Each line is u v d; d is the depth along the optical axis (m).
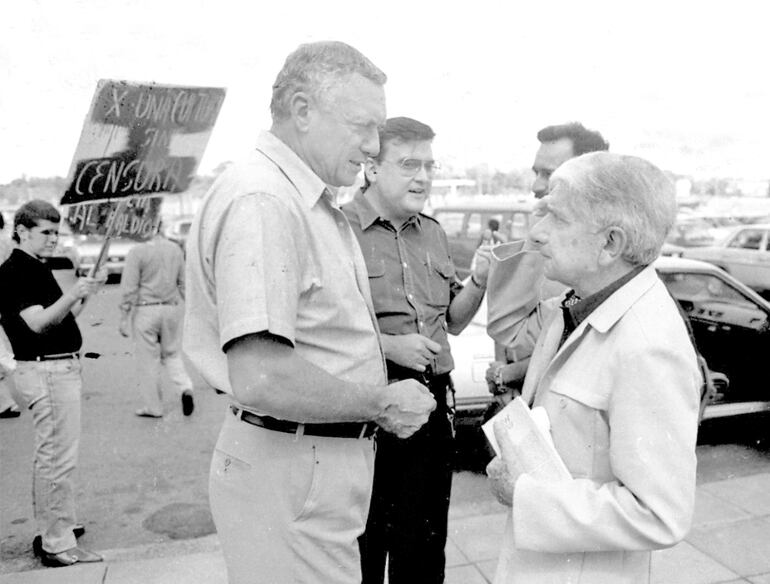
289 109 1.45
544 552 1.25
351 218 2.23
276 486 1.44
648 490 1.14
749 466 4.46
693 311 5.17
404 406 1.46
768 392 4.93
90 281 2.99
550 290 2.03
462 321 2.44
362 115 1.45
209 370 1.50
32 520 3.72
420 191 2.21
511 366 2.12
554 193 1.32
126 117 2.14
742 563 2.93
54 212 3.05
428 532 2.24
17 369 3.07
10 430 5.29
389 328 2.19
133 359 7.80
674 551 3.04
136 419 5.62
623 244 1.25
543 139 2.21
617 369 1.19
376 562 2.23
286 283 1.29
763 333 4.96
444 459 2.29
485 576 2.89
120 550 3.32
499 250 2.14
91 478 4.34
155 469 4.50
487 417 2.31
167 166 2.25
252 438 1.46
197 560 3.07
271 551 1.46
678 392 1.17
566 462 1.27
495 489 1.38
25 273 3.02
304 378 1.30
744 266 9.95
